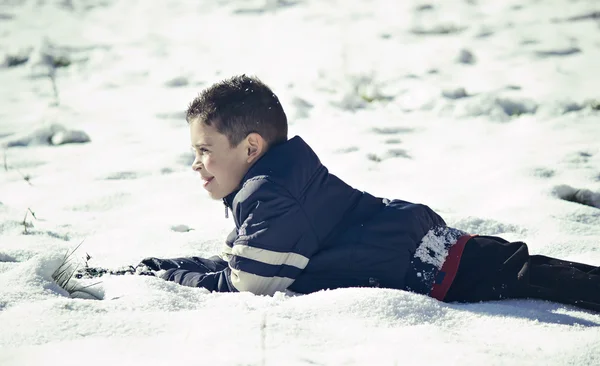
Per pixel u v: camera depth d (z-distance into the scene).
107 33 16.97
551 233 6.00
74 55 14.90
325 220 4.54
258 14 18.33
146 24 17.84
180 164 8.49
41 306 3.77
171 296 4.09
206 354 3.24
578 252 5.55
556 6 16.56
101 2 20.58
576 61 12.41
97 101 11.69
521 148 8.58
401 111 10.53
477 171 7.86
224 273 4.61
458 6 17.42
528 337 3.78
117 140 9.54
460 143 8.95
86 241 5.92
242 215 4.46
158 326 3.60
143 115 10.79
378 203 4.75
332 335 3.58
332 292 4.13
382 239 4.48
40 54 14.34
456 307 4.19
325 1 19.14
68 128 9.63
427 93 10.98
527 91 10.91
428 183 7.53
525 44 13.75
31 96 12.05
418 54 13.66
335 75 12.34
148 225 6.38
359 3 18.67
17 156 8.84
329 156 8.55
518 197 6.92
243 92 4.58
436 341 3.54
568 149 8.36
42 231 6.08
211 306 4.05
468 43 14.17
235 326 3.59
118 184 7.74
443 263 4.47
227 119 4.54
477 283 4.41
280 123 4.68
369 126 9.74
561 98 10.26
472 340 3.67
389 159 8.43
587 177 7.42
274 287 4.42
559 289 4.36
